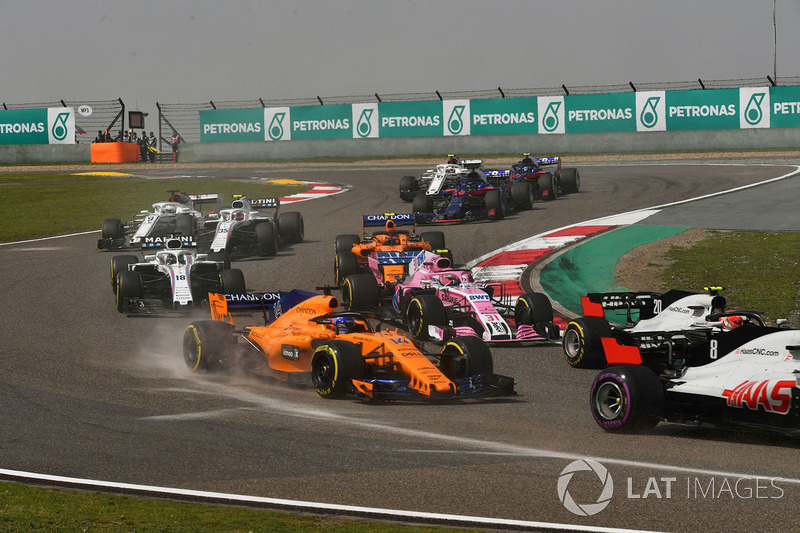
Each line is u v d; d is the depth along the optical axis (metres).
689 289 66.69
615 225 94.44
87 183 165.38
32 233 110.69
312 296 46.50
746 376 31.66
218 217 91.25
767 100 178.88
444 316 52.72
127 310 63.91
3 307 66.31
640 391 32.47
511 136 195.50
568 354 48.47
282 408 37.44
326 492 26.03
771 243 80.00
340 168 185.12
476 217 105.44
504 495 25.61
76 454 30.48
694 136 183.50
